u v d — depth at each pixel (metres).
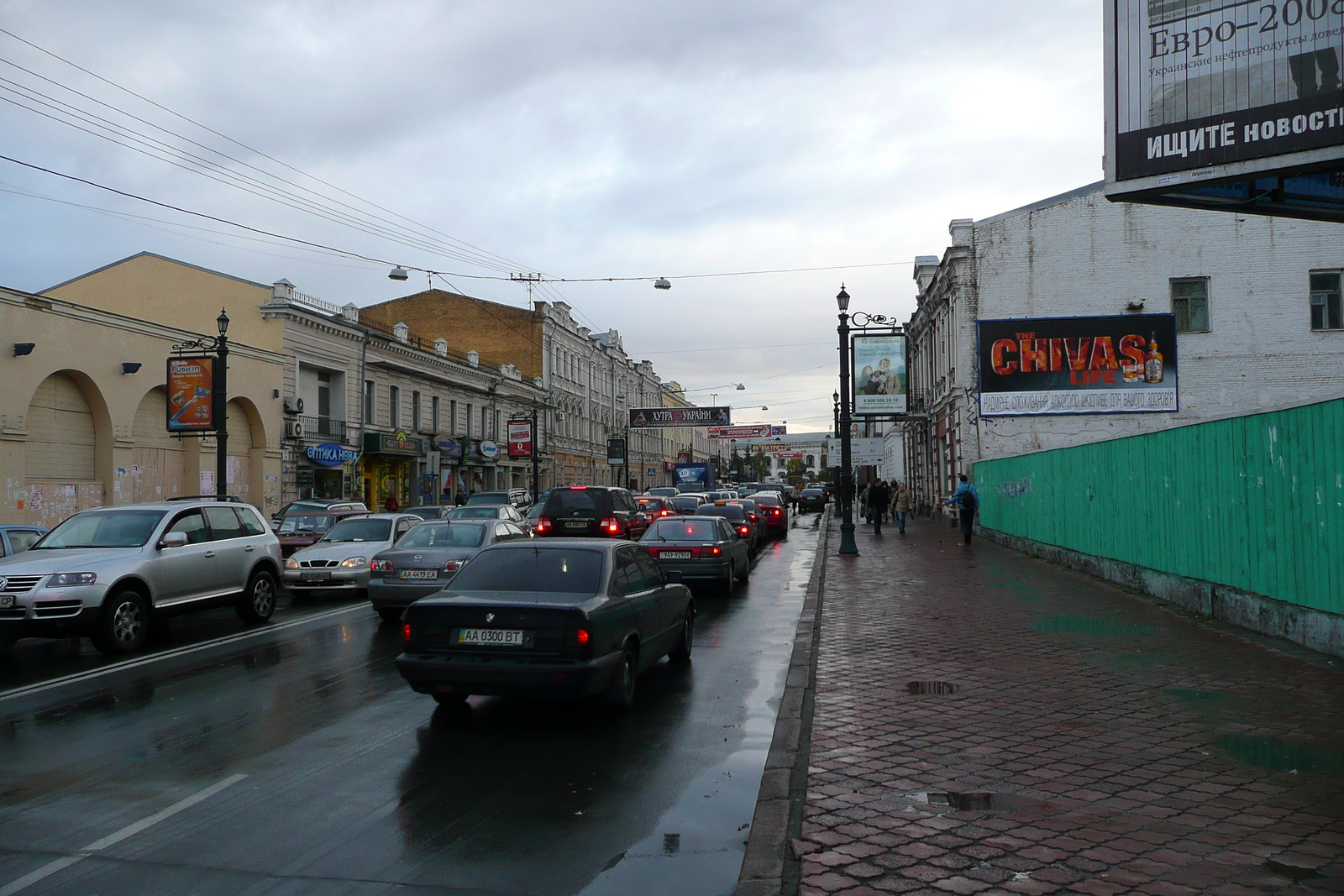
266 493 29.95
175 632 12.15
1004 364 29.64
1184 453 12.45
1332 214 8.84
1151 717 6.86
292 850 4.68
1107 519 15.94
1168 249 29.64
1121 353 29.38
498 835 4.88
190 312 32.09
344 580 15.25
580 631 6.96
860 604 13.41
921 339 42.34
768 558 23.61
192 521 12.02
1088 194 30.09
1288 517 9.66
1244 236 29.38
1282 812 4.93
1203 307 29.59
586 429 65.62
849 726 6.77
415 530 14.16
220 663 9.94
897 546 24.70
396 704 7.91
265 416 30.02
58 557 10.48
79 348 22.91
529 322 55.50
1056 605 12.92
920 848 4.52
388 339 37.75
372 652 10.52
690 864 4.49
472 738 6.80
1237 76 8.07
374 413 37.25
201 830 4.96
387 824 5.04
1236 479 10.86
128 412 24.53
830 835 4.70
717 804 5.34
